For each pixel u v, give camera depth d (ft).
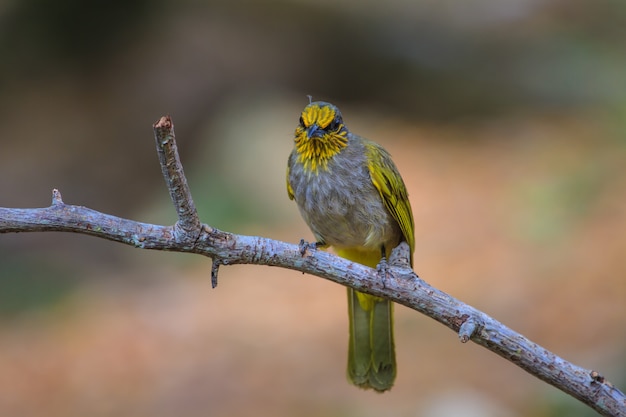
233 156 55.98
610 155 52.24
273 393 35.96
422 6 85.76
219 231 17.24
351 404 34.19
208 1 76.54
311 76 74.54
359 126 68.80
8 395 38.42
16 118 65.21
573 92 71.92
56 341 42.88
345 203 24.39
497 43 80.79
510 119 69.51
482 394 33.40
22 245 51.67
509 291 40.57
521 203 49.39
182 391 37.14
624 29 81.51
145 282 48.83
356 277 17.92
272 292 45.80
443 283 42.88
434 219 51.08
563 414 28.86
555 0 89.20
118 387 38.17
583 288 38.99
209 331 42.16
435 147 64.59
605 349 33.45
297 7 79.66
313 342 39.78
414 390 34.42
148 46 70.38
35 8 68.33
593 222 44.78
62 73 68.64
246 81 70.64
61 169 60.59
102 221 16.56
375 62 77.10
